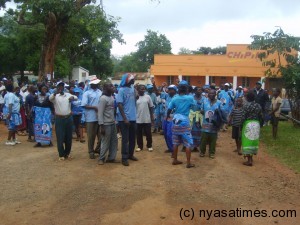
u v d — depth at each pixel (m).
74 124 12.37
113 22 21.62
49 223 5.38
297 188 7.19
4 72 36.53
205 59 37.81
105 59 50.09
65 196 6.46
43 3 18.03
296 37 14.66
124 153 8.67
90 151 9.37
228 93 14.44
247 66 36.50
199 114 10.31
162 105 13.82
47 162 8.96
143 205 6.05
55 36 20.08
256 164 9.16
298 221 5.62
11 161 9.06
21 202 6.20
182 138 8.61
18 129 13.26
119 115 8.68
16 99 11.26
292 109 16.31
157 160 9.30
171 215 5.70
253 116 8.80
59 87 8.94
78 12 20.27
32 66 33.25
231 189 7.00
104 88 8.52
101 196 6.45
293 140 12.51
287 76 15.22
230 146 11.64
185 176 7.79
